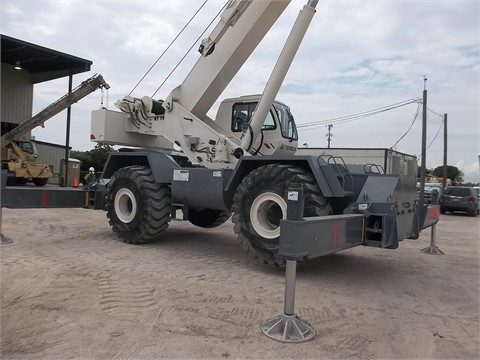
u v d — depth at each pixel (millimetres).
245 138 6793
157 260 6215
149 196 7113
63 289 4637
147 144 8523
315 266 6414
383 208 5172
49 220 10180
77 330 3586
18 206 7258
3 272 5207
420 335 3801
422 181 25062
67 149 23594
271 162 5977
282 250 3602
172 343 3400
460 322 4176
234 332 3660
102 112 7977
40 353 3176
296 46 6445
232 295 4672
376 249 8242
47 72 25578
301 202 3605
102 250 6738
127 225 7320
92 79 18484
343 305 4543
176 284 5012
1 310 3994
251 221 5820
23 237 7637
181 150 7617
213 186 6449
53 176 23703
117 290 4668
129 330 3621
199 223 9281
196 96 7656
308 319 4070
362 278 5773
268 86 6562
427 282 5730
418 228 6164
